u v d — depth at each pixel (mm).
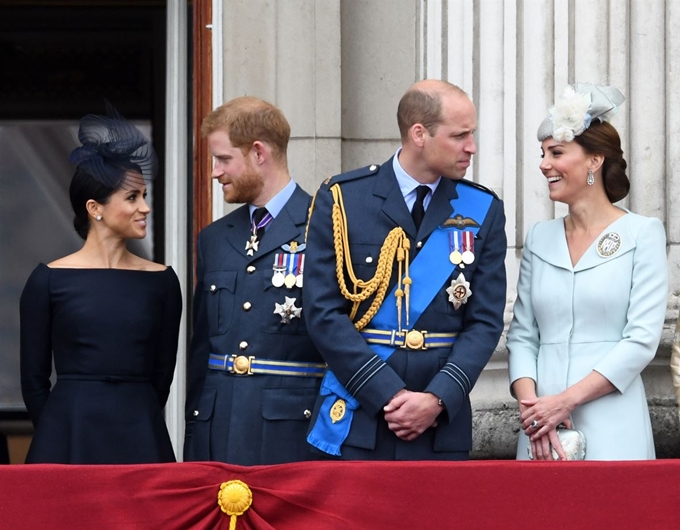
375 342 15141
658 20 19188
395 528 13820
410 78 21109
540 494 13836
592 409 15508
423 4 20266
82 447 15820
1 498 13719
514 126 19281
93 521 13758
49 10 25453
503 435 18734
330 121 20641
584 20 19250
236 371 16312
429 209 15445
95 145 16484
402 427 14672
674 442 18641
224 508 13867
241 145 16641
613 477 13844
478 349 15102
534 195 19156
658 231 15898
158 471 13906
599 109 16094
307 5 20672
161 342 16719
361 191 15531
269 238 16609
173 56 22109
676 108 19109
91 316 16109
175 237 22016
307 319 15242
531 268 16438
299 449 16047
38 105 25578
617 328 15750
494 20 19422
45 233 25469
